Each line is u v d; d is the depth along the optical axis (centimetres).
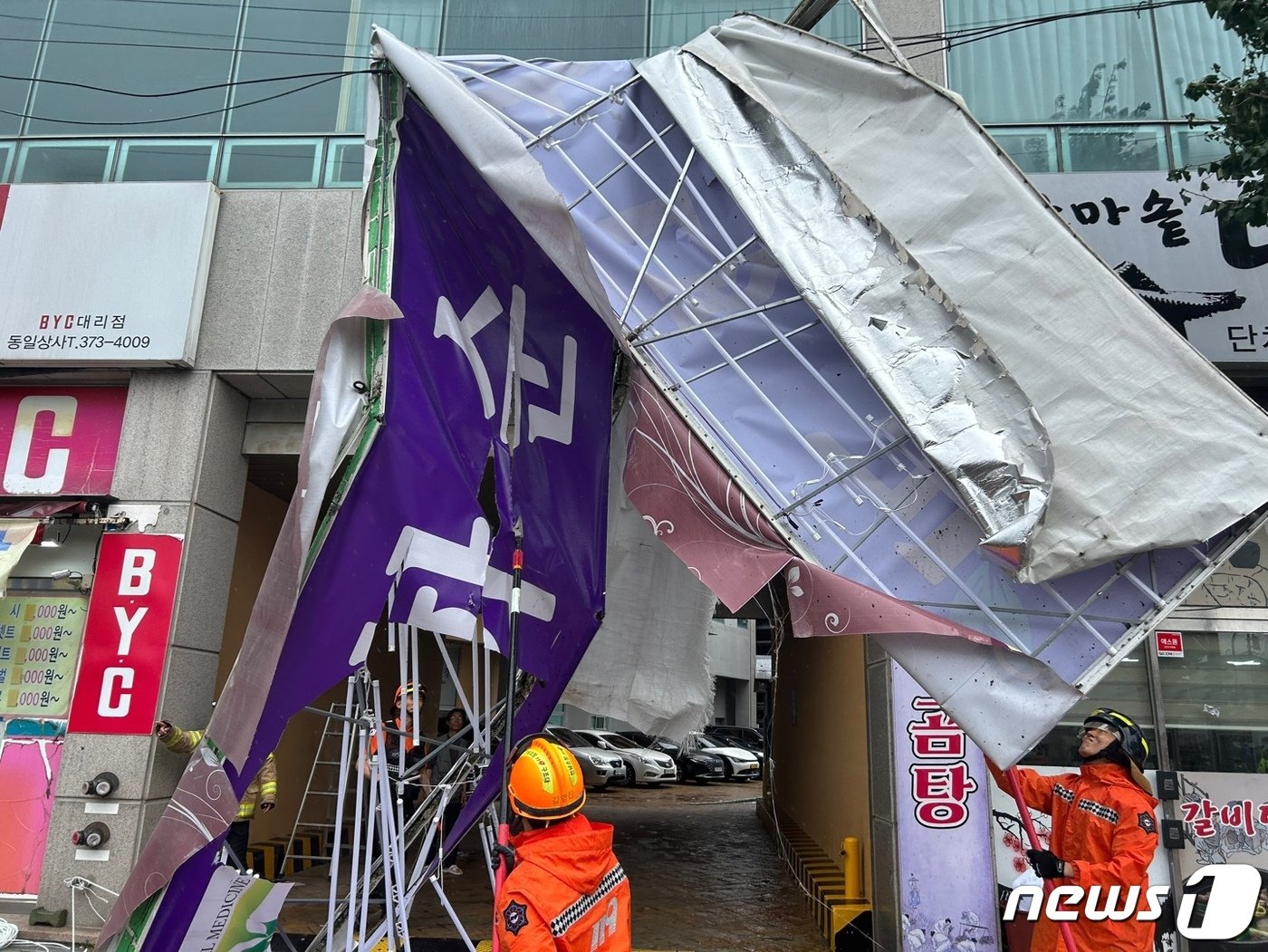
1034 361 324
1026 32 690
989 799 521
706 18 736
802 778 944
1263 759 557
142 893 279
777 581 648
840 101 369
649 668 457
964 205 343
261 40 754
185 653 623
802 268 357
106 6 764
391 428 317
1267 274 586
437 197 378
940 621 306
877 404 362
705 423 370
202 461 643
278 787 834
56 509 624
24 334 648
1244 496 304
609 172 409
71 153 732
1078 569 311
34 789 609
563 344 419
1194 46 677
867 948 566
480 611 323
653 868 865
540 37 744
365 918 326
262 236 679
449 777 382
